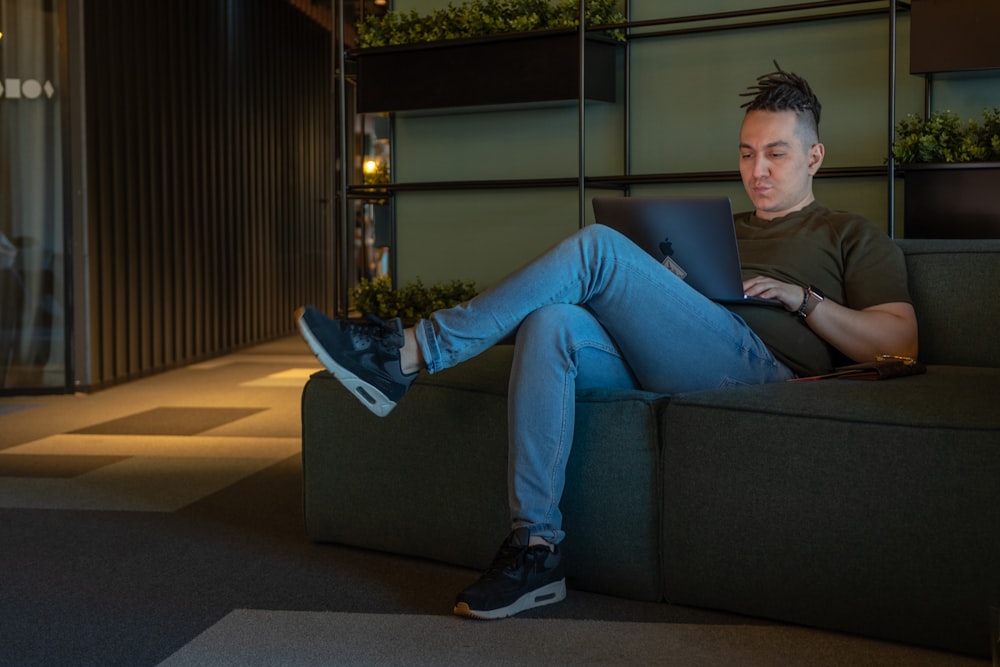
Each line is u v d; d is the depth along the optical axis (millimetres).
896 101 3348
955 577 1640
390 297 4238
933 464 1647
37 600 2004
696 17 3445
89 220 5062
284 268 7934
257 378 5594
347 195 4289
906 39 3316
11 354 5000
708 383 2039
